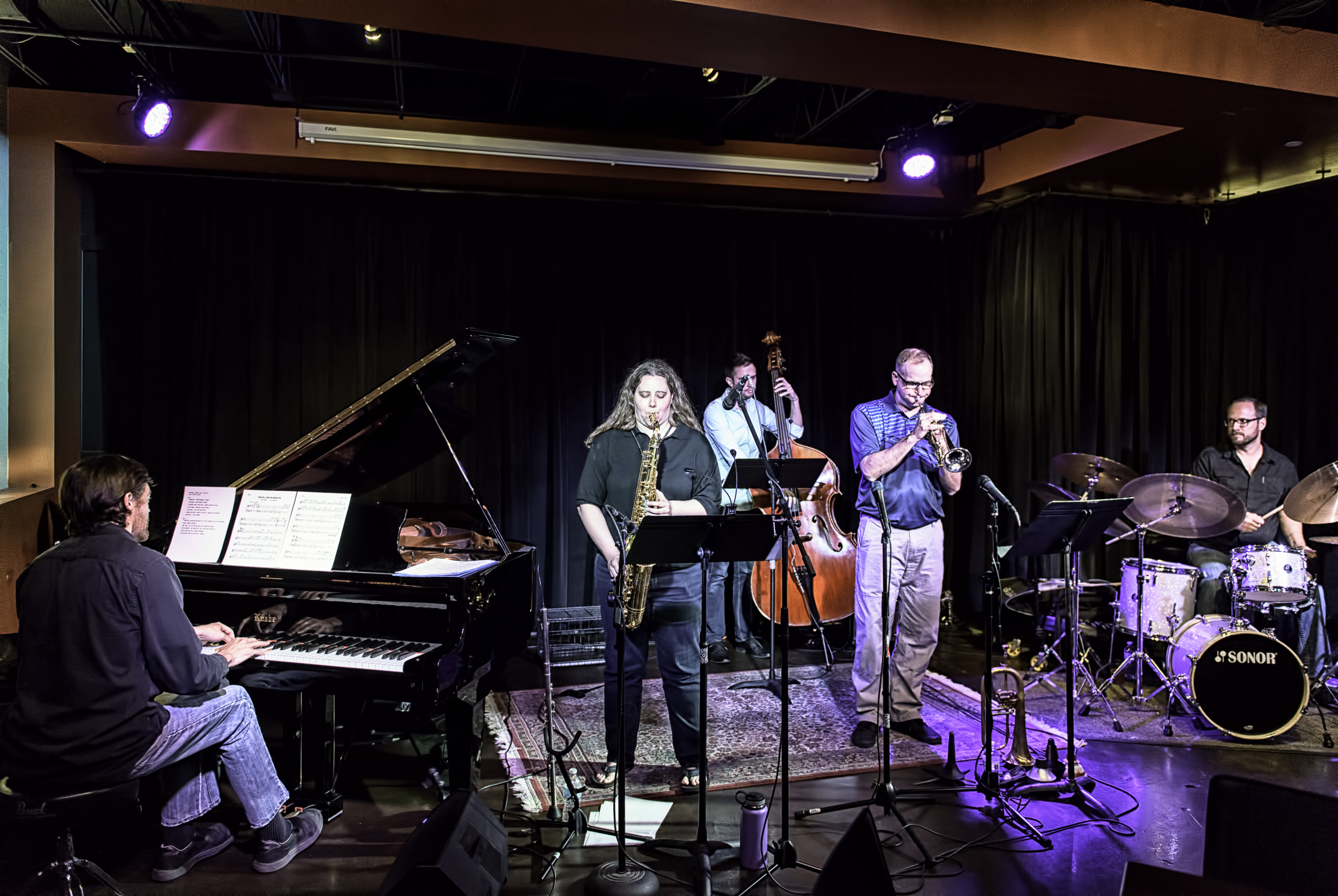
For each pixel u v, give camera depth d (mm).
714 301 5746
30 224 4574
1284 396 5363
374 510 2902
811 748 3551
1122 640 4723
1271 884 1496
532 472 5457
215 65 4648
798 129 5359
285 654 2664
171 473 5020
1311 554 4266
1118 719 3930
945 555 6129
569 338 5523
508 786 3174
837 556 4863
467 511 4160
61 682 2213
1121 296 5656
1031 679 4461
